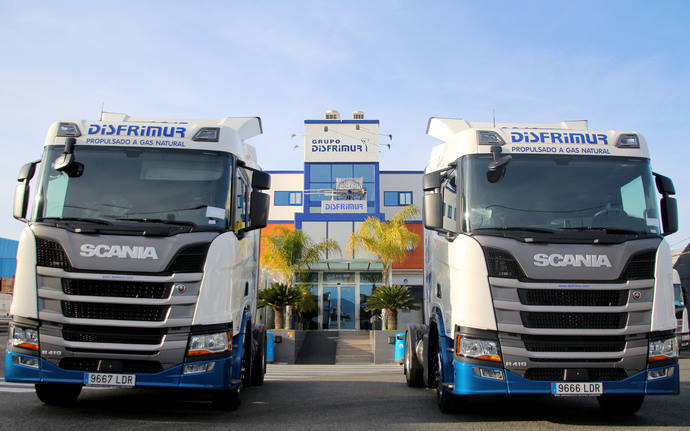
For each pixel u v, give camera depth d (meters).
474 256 6.50
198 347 6.23
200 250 6.46
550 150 7.17
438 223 7.34
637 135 7.42
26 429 5.56
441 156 8.50
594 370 6.25
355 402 8.20
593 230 6.66
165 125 7.29
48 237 6.33
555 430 6.04
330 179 36.34
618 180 7.07
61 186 6.80
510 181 6.95
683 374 12.99
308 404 7.94
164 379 6.12
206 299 6.36
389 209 37.50
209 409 7.23
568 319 6.28
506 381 6.18
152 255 6.30
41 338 6.15
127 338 6.15
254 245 9.51
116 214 6.65
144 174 6.94
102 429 5.65
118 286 6.22
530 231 6.63
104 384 6.08
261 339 10.58
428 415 7.01
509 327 6.25
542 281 6.32
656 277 6.49
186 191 6.89
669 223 7.09
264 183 7.44
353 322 31.83
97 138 7.12
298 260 27.41
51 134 7.15
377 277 32.41
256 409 7.40
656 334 6.36
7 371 6.20
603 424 6.46
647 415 7.14
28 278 6.28
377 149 36.72
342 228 32.47
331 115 39.66
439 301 7.91
